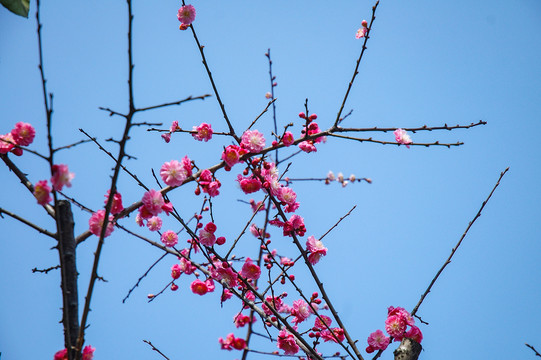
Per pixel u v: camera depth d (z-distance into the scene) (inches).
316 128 167.8
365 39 163.3
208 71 165.2
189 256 184.7
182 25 167.6
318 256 167.0
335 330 161.8
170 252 165.6
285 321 154.7
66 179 110.8
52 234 119.5
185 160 156.6
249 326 157.9
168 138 168.7
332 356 156.5
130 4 111.0
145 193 140.6
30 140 137.4
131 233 158.4
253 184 165.2
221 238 173.8
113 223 131.7
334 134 162.2
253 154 161.8
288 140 161.9
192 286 175.5
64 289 110.0
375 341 151.5
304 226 167.5
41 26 104.8
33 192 124.4
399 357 142.2
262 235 183.5
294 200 167.5
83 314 109.2
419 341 149.8
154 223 174.7
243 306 168.4
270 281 161.8
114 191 111.9
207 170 155.6
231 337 154.1
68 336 107.1
